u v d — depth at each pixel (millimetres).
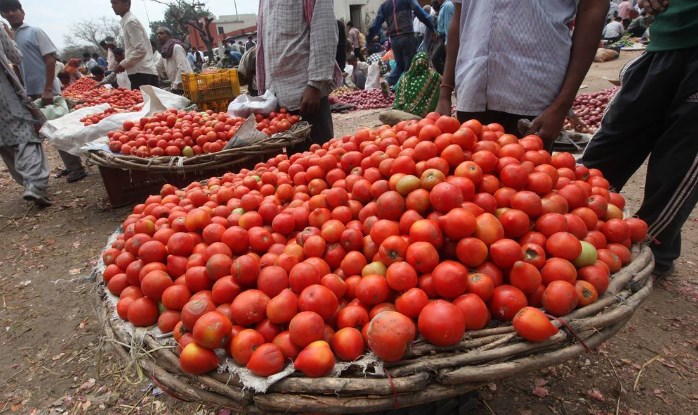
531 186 1801
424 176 1768
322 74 4324
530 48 2596
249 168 4984
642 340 2650
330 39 4270
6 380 2854
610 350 2600
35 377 2859
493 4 2645
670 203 2678
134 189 5535
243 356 1396
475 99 2834
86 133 5562
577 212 1812
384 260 1619
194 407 2514
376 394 1297
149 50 8812
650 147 2936
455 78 3068
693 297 2949
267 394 1335
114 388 2707
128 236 2109
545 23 2559
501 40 2635
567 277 1498
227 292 1590
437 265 1536
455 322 1317
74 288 3844
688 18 2363
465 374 1294
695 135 2461
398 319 1314
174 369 1544
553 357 1360
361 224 1898
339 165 2334
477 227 1578
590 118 6836
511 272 1507
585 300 1482
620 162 3033
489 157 1851
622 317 1481
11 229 5176
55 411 2582
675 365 2459
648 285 1656
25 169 5484
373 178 2016
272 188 2385
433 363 1313
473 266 1554
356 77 14523
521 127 2662
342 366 1346
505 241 1520
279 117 5043
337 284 1569
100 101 8219
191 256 1797
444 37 9211
